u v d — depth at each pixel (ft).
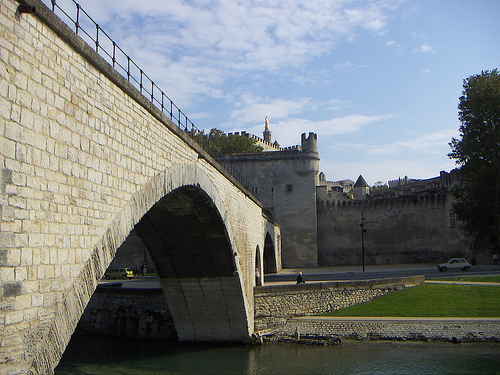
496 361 82.33
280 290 110.93
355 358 86.58
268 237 180.75
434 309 109.81
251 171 245.45
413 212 239.09
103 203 38.60
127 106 44.14
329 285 117.08
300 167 242.17
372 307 115.75
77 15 36.63
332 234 251.60
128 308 112.27
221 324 100.42
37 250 29.48
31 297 28.71
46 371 29.71
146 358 91.20
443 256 229.04
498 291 118.11
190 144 63.31
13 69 27.91
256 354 92.22
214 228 82.07
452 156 183.93
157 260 91.04
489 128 172.65
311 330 103.76
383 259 241.55
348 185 457.68
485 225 178.81
